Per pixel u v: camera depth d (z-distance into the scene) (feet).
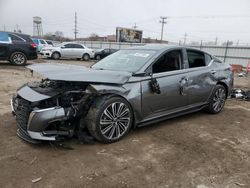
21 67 40.83
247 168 10.71
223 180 9.73
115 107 12.22
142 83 13.14
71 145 11.96
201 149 12.28
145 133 13.97
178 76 14.89
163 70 14.46
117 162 10.64
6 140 12.16
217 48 97.35
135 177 9.63
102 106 11.69
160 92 13.85
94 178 9.43
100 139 11.99
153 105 13.75
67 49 70.64
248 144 13.23
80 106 11.38
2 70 36.42
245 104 22.53
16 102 12.59
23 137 11.77
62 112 10.99
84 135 11.98
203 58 17.35
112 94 12.17
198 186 9.29
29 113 11.14
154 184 9.27
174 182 9.45
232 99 24.54
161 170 10.21
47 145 11.82
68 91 11.46
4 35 41.63
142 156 11.28
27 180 9.13
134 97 12.78
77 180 9.27
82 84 12.04
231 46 93.04
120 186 9.05
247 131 15.21
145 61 13.99
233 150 12.37
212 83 17.38
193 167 10.56
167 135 13.83
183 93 15.16
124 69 13.94
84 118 11.91
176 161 10.98
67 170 9.86
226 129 15.37
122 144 12.39
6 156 10.69
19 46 42.47
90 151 11.49
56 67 13.02
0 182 8.95
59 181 9.16
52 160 10.55
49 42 88.74
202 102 17.08
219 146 12.75
